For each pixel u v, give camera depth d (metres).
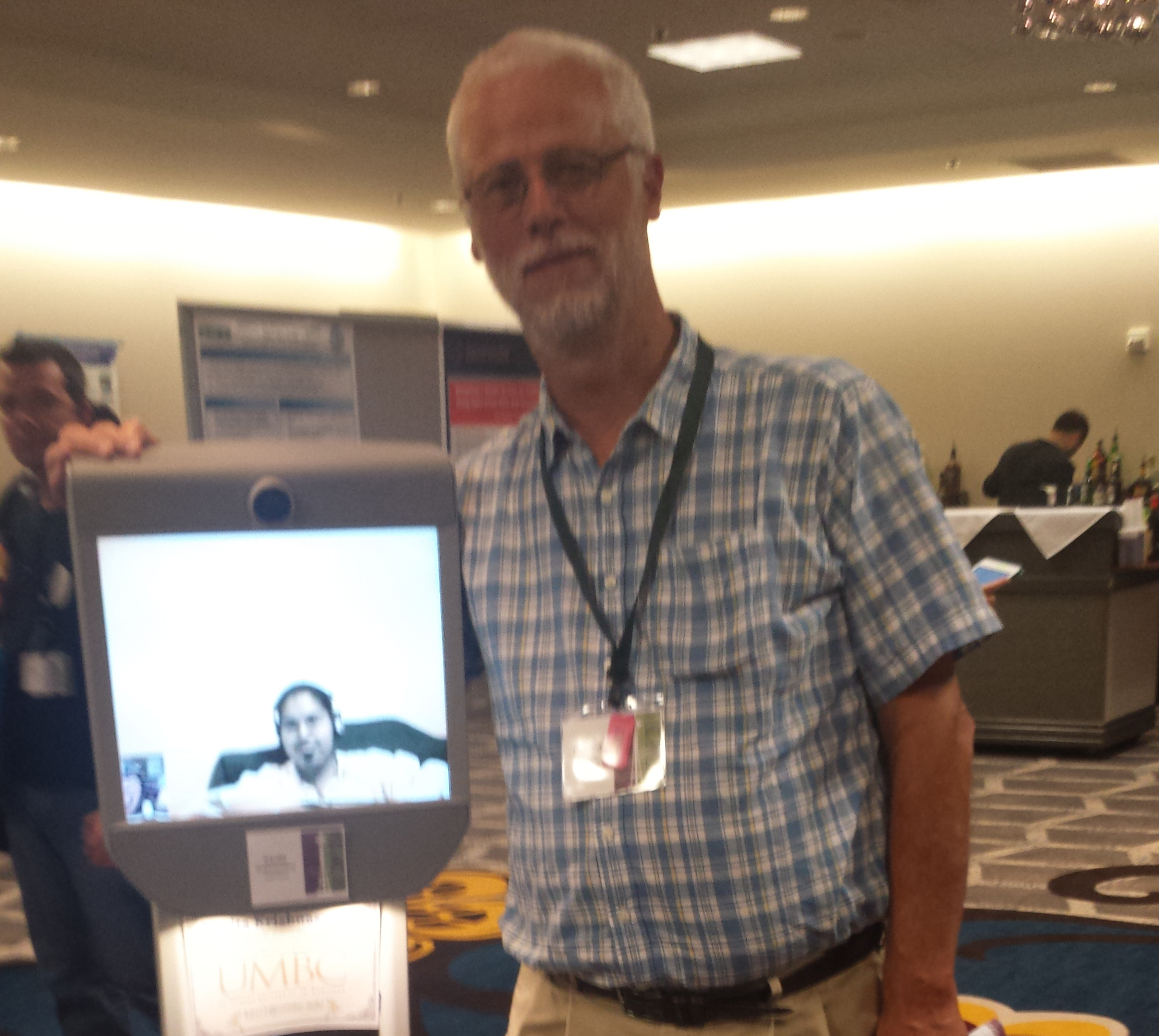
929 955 1.27
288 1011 1.27
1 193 7.79
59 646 2.29
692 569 1.27
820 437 1.26
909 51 5.80
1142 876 4.09
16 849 2.39
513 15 5.23
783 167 7.80
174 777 1.21
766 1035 1.25
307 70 5.91
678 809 1.24
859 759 1.30
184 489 1.18
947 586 1.24
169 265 8.64
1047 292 8.15
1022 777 5.52
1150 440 7.87
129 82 5.80
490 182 1.28
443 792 1.25
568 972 1.33
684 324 1.37
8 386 2.22
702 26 5.41
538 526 1.39
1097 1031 2.96
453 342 1.71
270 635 1.22
